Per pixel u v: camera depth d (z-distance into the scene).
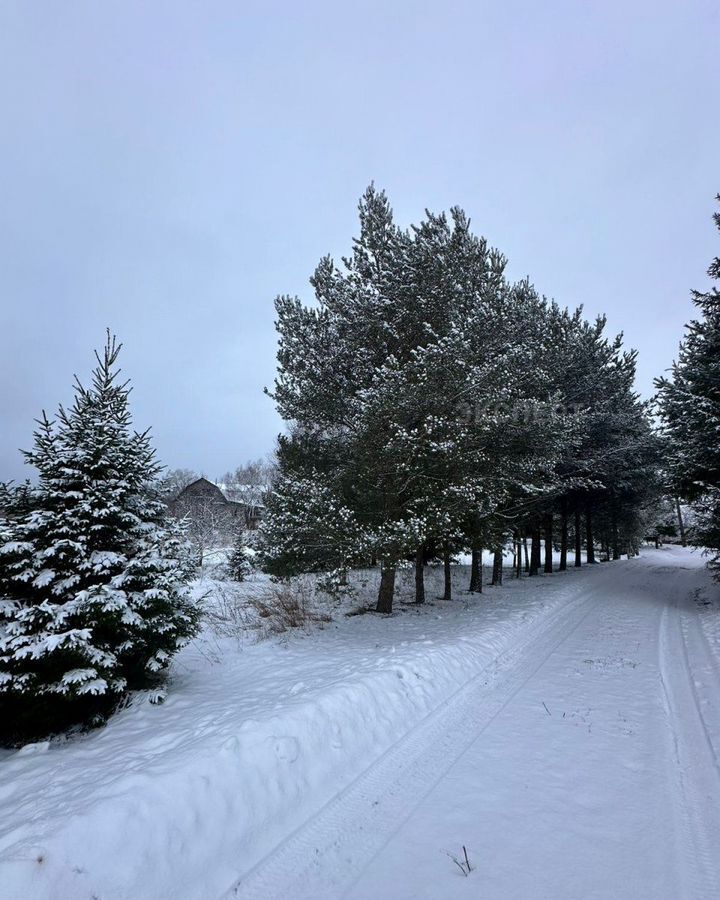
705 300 15.71
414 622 12.64
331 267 13.88
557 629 11.67
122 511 7.01
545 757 5.27
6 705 6.29
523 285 18.69
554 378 17.39
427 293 12.05
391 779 4.89
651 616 13.13
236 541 24.86
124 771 4.50
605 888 3.36
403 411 11.26
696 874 3.48
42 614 6.16
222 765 4.30
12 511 7.04
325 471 13.27
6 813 4.03
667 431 16.33
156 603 6.87
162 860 3.45
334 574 11.70
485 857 3.70
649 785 4.66
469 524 13.78
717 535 15.87
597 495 26.06
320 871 3.62
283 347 13.02
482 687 7.62
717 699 6.74
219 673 8.81
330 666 8.34
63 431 7.15
